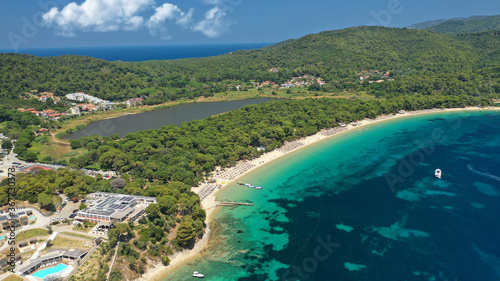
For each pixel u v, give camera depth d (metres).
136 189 163.62
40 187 152.50
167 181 188.50
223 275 120.44
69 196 154.62
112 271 112.25
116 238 124.12
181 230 130.38
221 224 153.25
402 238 139.50
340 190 186.38
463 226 146.38
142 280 116.62
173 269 122.88
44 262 113.31
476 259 124.94
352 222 153.12
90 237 127.31
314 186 192.38
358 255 130.00
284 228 149.50
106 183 171.75
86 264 114.50
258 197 179.50
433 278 116.44
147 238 129.25
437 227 146.38
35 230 129.62
